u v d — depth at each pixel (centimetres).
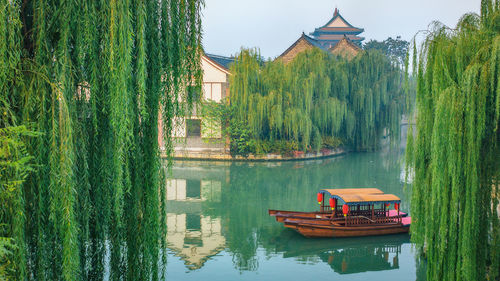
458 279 970
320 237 1794
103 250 711
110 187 690
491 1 1054
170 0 749
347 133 4628
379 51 4828
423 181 1110
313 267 1466
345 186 2948
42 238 614
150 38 721
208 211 2236
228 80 4222
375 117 4834
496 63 926
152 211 737
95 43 636
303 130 4025
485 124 959
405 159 1184
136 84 697
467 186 949
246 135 4031
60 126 589
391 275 1412
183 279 1336
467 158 953
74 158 621
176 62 760
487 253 988
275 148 4169
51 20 610
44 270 614
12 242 550
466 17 1070
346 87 4538
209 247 1659
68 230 586
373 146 4891
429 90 1078
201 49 783
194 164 3941
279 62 4231
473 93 947
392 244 1722
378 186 2948
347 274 1412
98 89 647
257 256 1564
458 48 1017
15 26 574
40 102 595
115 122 634
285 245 1698
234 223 2008
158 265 792
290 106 4075
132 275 725
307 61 4378
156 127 736
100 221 701
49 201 605
